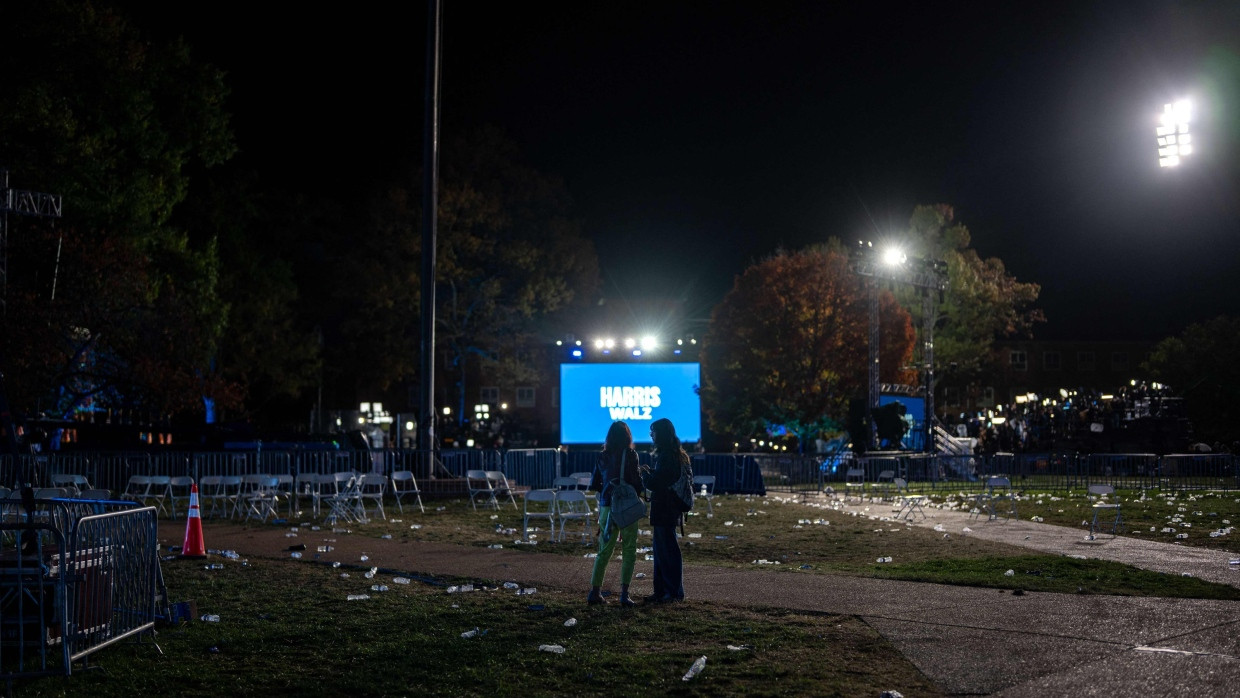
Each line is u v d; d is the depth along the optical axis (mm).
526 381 63562
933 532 16688
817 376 47938
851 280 48250
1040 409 47000
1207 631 8023
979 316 60156
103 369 32312
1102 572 11320
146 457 24406
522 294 58312
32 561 7230
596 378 35781
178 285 38562
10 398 27609
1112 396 42938
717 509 22312
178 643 7887
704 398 50406
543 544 14938
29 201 26656
